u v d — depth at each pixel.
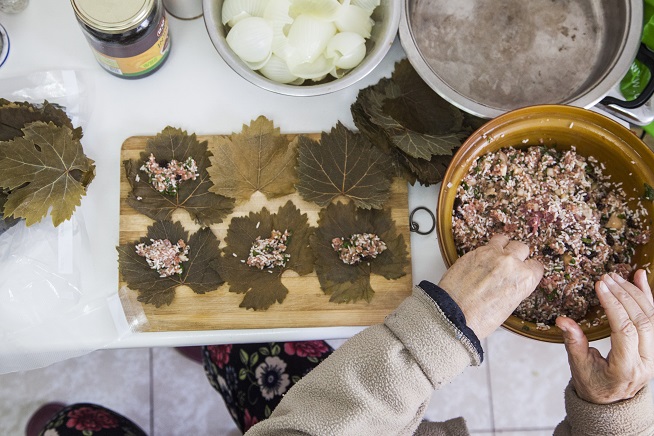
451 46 0.98
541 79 0.97
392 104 0.95
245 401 1.16
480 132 0.85
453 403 1.50
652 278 0.86
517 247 0.80
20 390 1.48
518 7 0.98
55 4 0.97
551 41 0.98
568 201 0.89
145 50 0.87
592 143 0.88
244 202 0.94
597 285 0.79
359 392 0.68
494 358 1.50
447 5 0.98
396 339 0.69
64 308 0.91
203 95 0.97
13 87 0.94
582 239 0.88
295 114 0.97
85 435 1.25
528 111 0.85
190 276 0.92
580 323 0.86
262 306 0.91
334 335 0.92
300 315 0.91
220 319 0.92
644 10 0.95
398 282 0.92
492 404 1.50
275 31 0.90
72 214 0.89
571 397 0.83
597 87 0.90
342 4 0.89
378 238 0.92
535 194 0.89
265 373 1.16
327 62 0.92
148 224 0.93
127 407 1.49
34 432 1.47
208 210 0.93
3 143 0.84
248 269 0.92
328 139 0.94
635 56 0.90
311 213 0.94
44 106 0.90
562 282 0.88
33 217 0.86
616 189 0.90
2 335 0.90
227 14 0.91
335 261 0.92
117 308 0.91
